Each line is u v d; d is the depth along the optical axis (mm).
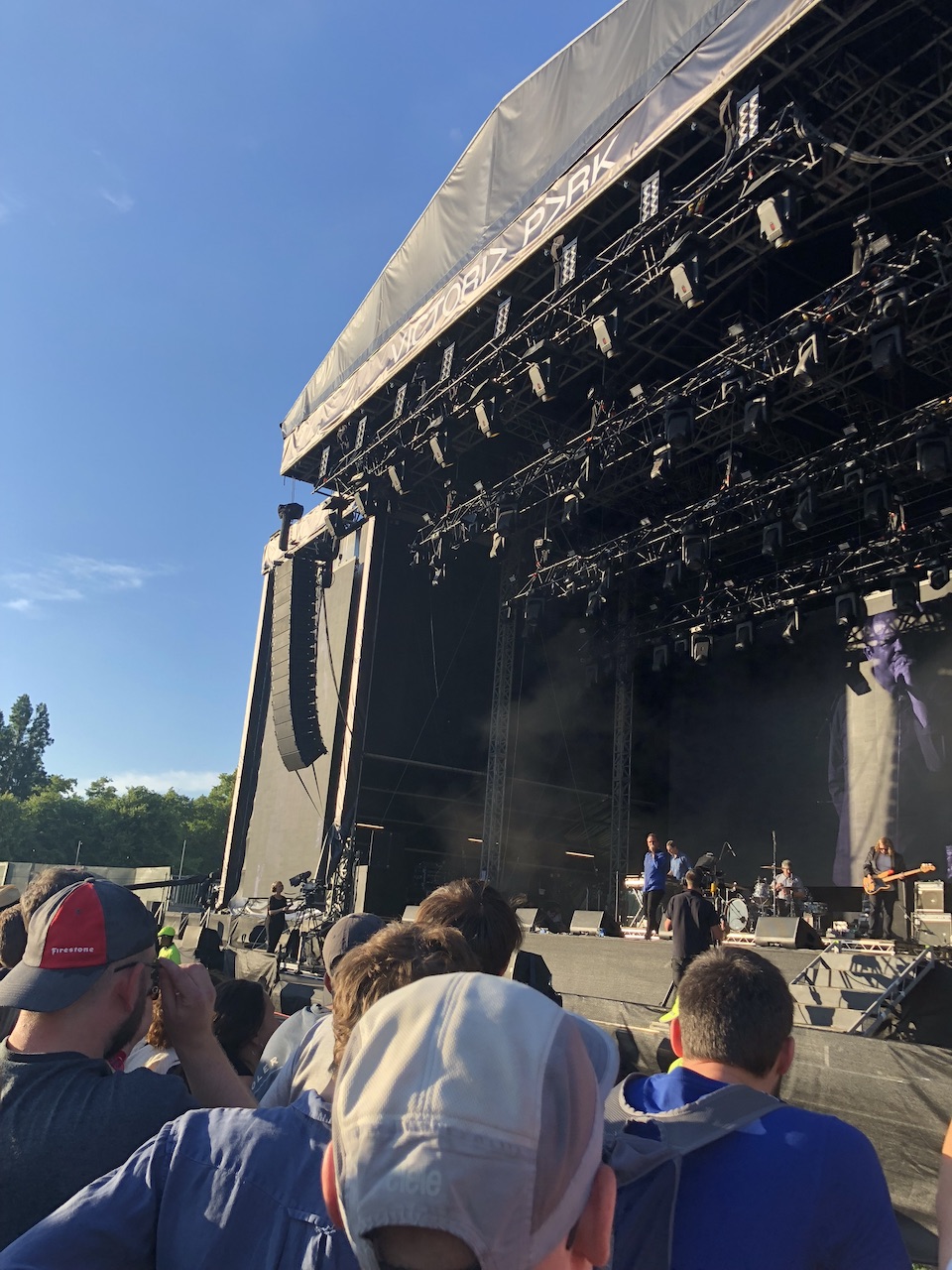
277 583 21609
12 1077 1598
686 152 11320
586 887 19891
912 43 9398
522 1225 695
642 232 11773
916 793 16219
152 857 68312
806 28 9516
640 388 14102
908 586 15156
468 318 14875
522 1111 715
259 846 20656
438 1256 701
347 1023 1380
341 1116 773
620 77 11883
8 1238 1462
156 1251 1193
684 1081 1794
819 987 8727
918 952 9625
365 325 17984
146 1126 1563
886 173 11461
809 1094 5953
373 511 19422
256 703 22406
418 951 1450
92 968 1649
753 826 18984
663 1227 1469
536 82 13555
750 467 15086
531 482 16438
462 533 18172
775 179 10609
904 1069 5516
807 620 18750
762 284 13766
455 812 19391
